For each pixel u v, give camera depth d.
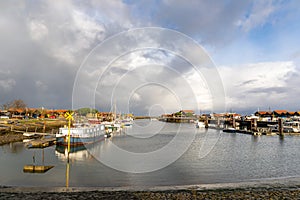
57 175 24.25
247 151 43.75
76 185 21.02
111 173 25.62
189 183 22.23
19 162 31.28
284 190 16.08
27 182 21.64
